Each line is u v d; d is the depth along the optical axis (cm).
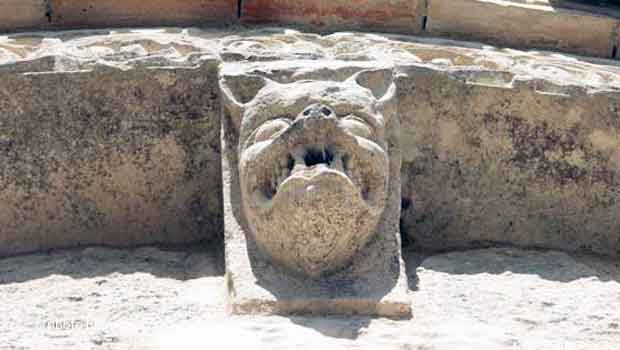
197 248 213
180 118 215
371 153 192
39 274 202
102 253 209
